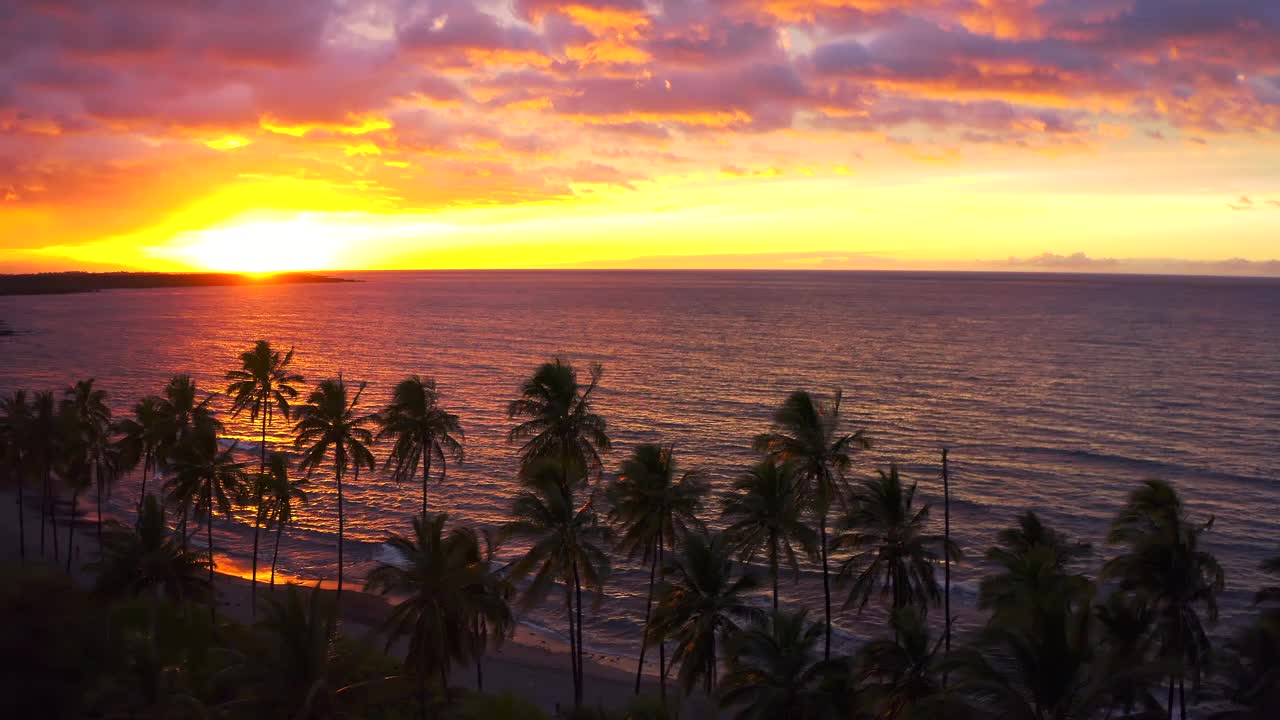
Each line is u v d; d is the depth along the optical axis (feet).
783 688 87.56
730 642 95.14
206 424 187.83
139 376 527.40
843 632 169.07
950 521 246.27
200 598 128.77
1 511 244.22
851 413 406.21
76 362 595.88
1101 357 604.90
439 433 173.37
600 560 115.44
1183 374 523.70
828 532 219.61
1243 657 97.19
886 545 123.13
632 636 172.86
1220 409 411.95
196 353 654.12
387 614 172.24
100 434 209.56
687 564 110.93
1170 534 112.78
